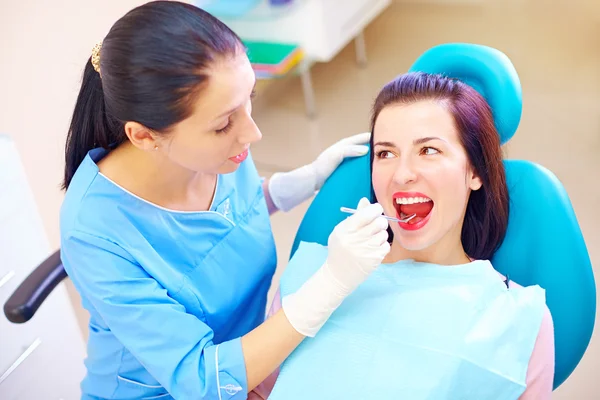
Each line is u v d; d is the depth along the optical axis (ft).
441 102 3.59
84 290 3.44
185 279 3.69
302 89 9.87
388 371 3.34
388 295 3.61
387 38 10.66
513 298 3.47
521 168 3.91
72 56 6.86
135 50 2.83
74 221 3.39
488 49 3.94
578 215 7.17
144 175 3.48
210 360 3.29
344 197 4.36
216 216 3.82
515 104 3.85
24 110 6.43
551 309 3.67
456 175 3.54
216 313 3.84
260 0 8.33
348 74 10.00
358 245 3.22
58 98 6.81
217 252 3.84
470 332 3.35
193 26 2.85
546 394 3.42
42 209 6.95
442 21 10.84
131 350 3.38
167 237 3.63
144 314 3.30
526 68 9.46
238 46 2.98
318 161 4.45
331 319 3.60
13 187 4.81
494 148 3.70
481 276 3.58
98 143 3.52
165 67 2.81
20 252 4.95
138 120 3.00
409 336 3.41
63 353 5.42
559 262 3.66
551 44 9.89
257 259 4.06
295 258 4.06
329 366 3.43
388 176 3.64
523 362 3.33
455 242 3.82
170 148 3.14
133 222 3.51
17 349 4.93
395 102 3.67
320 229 4.42
